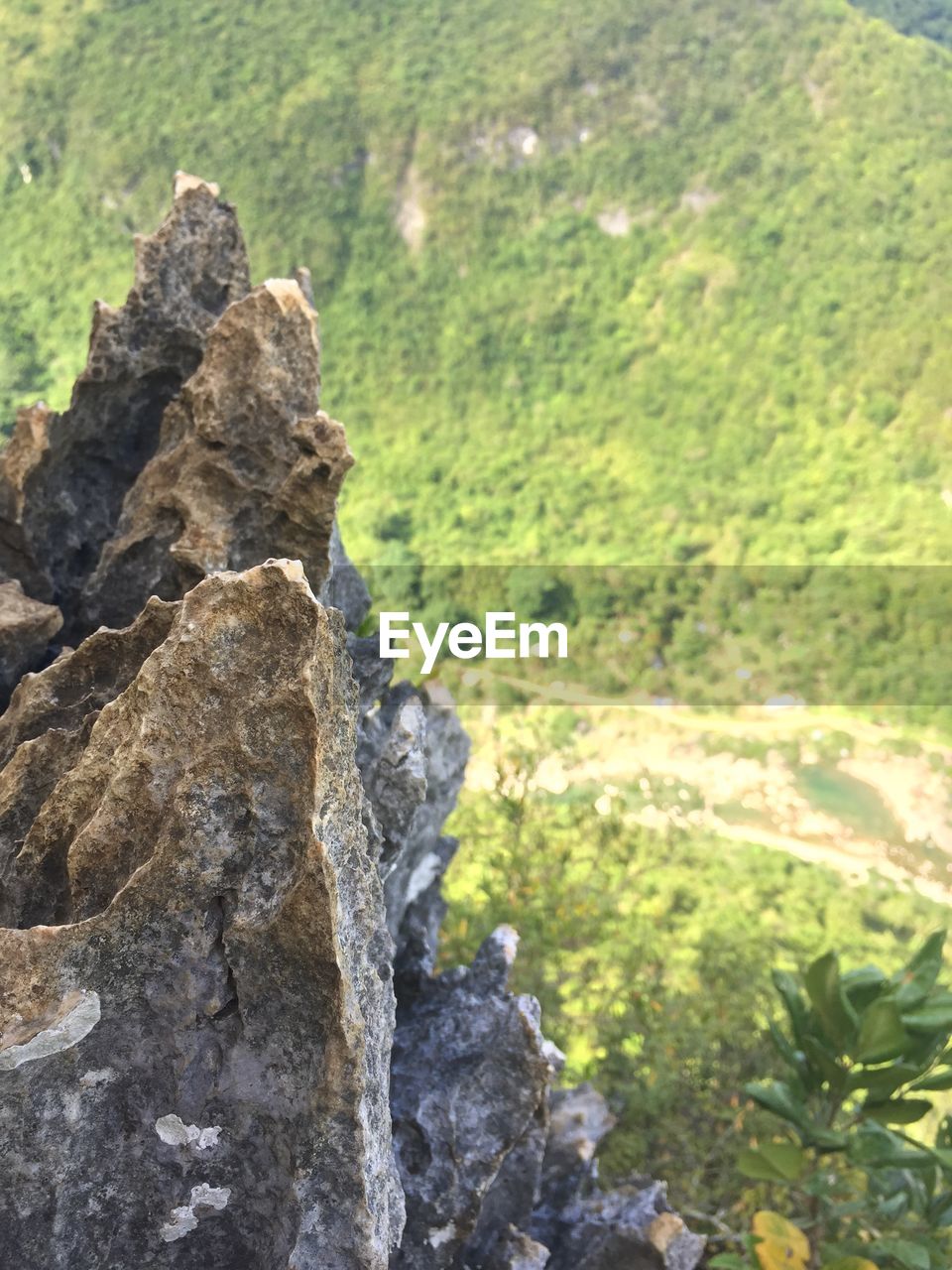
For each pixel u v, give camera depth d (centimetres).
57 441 448
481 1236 418
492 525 6956
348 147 7362
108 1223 268
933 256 6900
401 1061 405
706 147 7388
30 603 418
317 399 407
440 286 7450
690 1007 803
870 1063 463
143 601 431
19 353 6419
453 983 451
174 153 7150
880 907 3491
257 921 252
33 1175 258
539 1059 385
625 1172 713
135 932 255
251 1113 265
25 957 249
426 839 506
